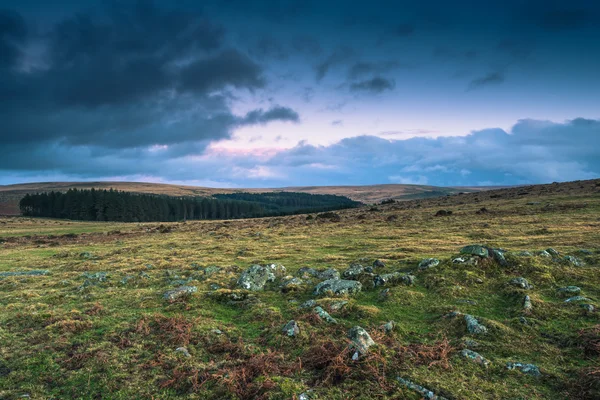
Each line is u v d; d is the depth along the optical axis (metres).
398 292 12.99
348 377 7.65
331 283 14.17
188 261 23.83
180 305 13.24
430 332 9.92
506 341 9.02
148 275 18.98
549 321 9.96
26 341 10.48
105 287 17.11
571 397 6.74
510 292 12.20
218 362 8.78
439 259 16.30
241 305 13.13
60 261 27.86
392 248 24.17
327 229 41.25
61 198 140.38
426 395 6.89
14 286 18.61
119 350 9.62
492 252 15.28
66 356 9.45
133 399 7.50
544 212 38.03
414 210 55.59
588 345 8.33
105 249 35.78
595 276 13.13
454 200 67.12
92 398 7.59
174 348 9.70
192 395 7.47
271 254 25.34
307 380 7.75
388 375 7.69
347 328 10.24
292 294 14.06
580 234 23.39
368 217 51.66
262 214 176.50
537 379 7.38
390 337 9.55
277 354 9.00
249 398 7.27
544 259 14.94
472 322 9.84
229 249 29.62
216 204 189.25
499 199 57.72
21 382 8.28
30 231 68.19
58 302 14.76
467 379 7.42
